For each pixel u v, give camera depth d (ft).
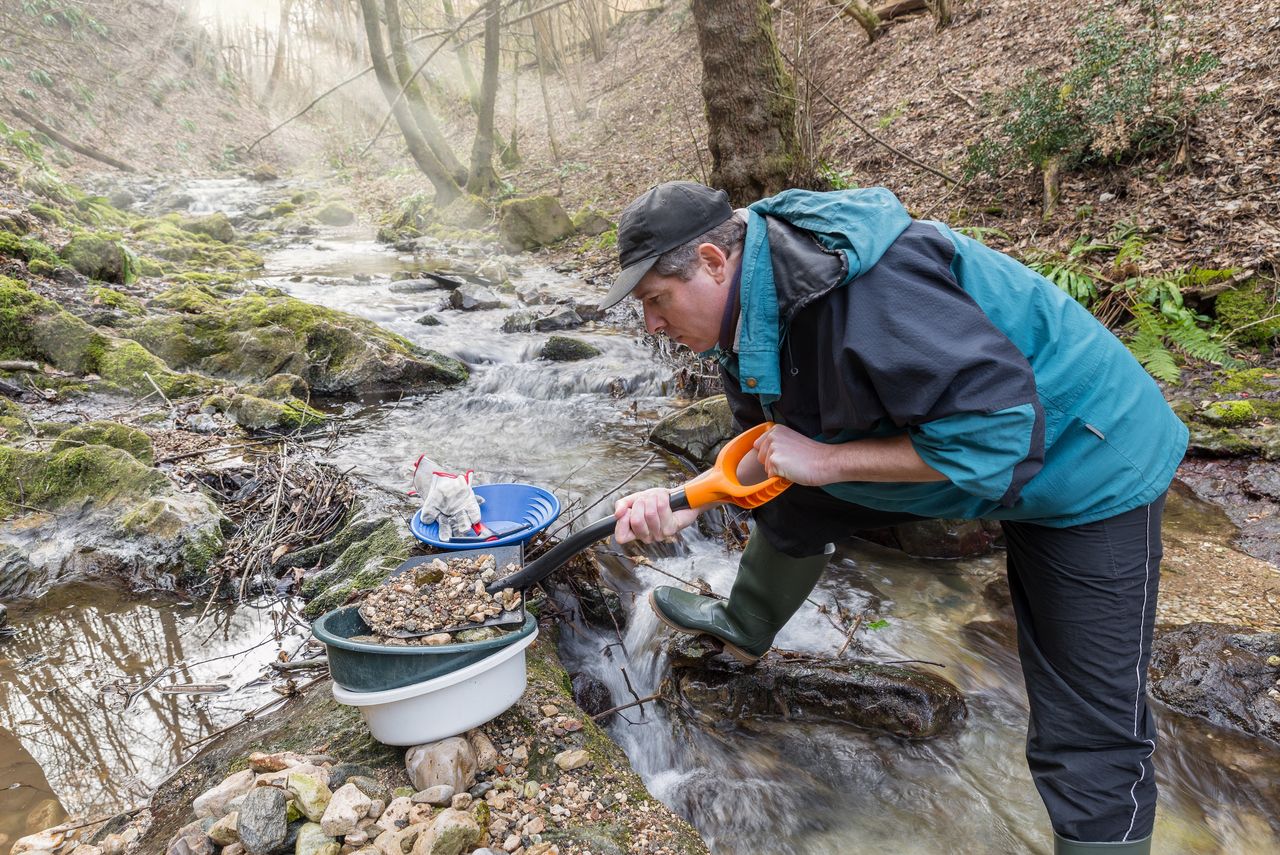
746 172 18.99
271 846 5.10
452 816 5.11
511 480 12.49
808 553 6.42
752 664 8.00
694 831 5.72
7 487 10.65
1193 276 15.14
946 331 4.02
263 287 23.86
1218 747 7.16
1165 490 4.97
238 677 7.89
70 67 53.83
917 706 7.49
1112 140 18.13
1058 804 5.12
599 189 37.22
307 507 11.04
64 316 16.03
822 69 29.04
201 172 55.62
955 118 23.81
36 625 8.80
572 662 8.32
